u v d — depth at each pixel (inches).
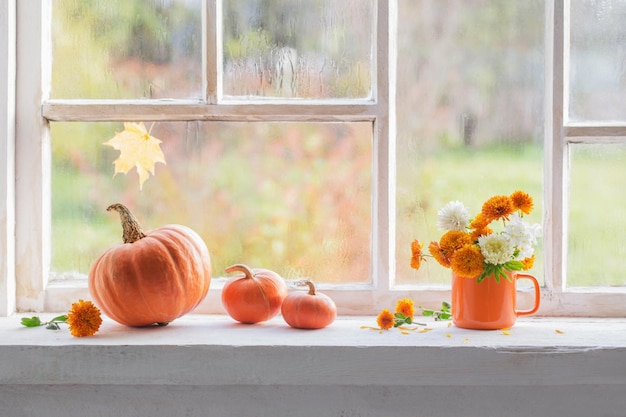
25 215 49.3
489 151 51.7
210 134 51.3
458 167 51.7
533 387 43.1
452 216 45.5
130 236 45.1
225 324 46.9
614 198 50.9
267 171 51.4
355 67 51.3
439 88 51.5
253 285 46.2
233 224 51.5
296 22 51.3
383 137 50.1
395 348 40.8
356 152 51.3
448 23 51.5
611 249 50.9
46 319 47.8
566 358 40.7
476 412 43.2
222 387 43.1
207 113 50.4
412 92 51.5
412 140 51.5
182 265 44.2
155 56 51.3
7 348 40.4
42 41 49.8
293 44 51.3
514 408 43.1
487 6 51.4
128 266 43.4
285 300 45.6
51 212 50.9
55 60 51.1
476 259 43.6
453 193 51.7
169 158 51.3
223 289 46.9
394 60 51.0
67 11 51.1
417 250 46.1
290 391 43.1
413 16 51.4
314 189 51.4
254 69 51.3
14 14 49.1
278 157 51.3
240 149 51.3
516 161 51.5
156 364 40.6
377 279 50.2
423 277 51.4
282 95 51.4
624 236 50.9
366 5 51.3
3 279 48.3
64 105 49.9
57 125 50.9
